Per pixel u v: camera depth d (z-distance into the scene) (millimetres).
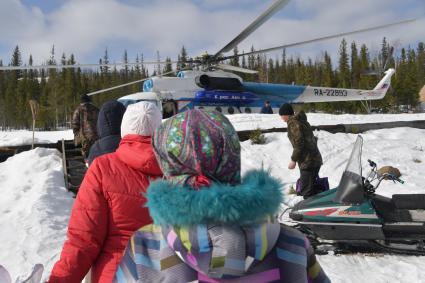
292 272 1156
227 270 1056
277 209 1129
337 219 4730
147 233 1214
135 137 2035
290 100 17844
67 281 1678
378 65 53812
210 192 1047
